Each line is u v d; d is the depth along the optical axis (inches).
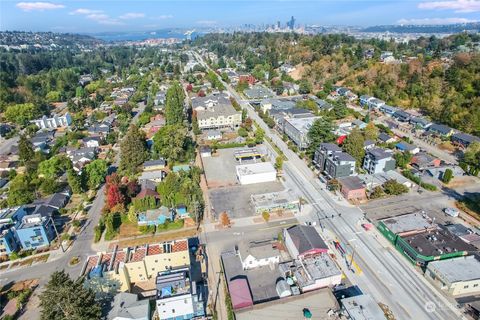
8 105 6476.4
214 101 5940.0
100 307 1753.2
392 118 5388.8
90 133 5083.7
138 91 7608.3
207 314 1936.5
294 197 3038.9
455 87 5531.5
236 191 3312.0
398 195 3169.3
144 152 3919.8
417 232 2491.4
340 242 2516.0
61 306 1619.1
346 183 3208.7
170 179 3161.9
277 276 2181.3
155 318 1903.3
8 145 4874.5
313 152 3949.3
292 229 2485.2
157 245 2315.5
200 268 2290.8
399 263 2298.2
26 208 2893.7
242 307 1875.0
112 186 2960.1
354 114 5413.4
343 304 1830.7
